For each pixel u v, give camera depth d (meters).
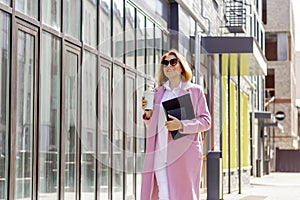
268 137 49.12
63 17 9.88
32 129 8.87
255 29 35.47
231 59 18.22
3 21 8.02
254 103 36.78
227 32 23.67
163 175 6.16
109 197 11.96
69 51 10.12
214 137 17.25
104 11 11.69
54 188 9.59
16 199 8.45
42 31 9.14
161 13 15.29
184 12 16.66
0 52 7.95
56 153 9.68
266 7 56.97
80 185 10.49
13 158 8.25
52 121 9.54
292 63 60.34
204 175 19.09
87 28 10.88
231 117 25.09
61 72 9.77
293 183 30.86
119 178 12.56
